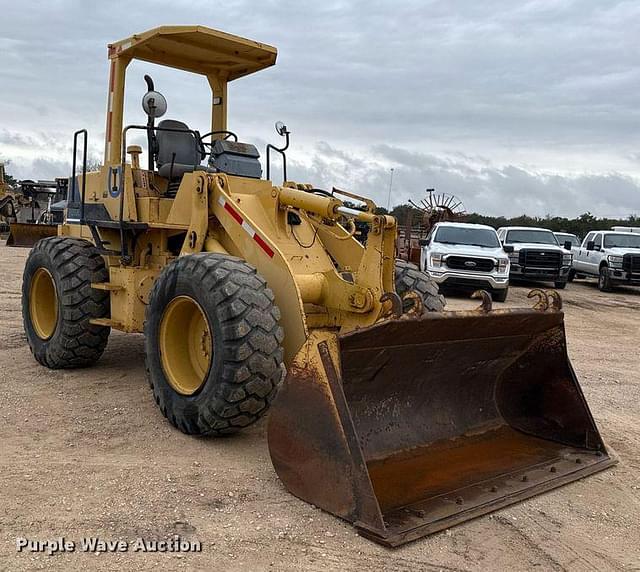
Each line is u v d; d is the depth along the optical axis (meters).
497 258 14.66
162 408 4.74
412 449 4.22
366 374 3.94
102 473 3.95
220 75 6.73
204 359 4.66
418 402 4.43
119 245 6.23
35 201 29.39
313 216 5.64
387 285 4.62
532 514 3.69
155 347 4.79
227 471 4.05
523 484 3.94
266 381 4.19
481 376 4.71
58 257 6.03
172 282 4.59
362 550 3.20
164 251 5.73
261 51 6.07
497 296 15.09
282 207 5.23
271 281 4.53
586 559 3.28
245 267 4.39
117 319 5.74
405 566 3.09
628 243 20.02
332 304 4.83
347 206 4.98
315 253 5.18
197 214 5.05
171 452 4.32
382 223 4.52
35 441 4.43
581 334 10.77
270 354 4.18
